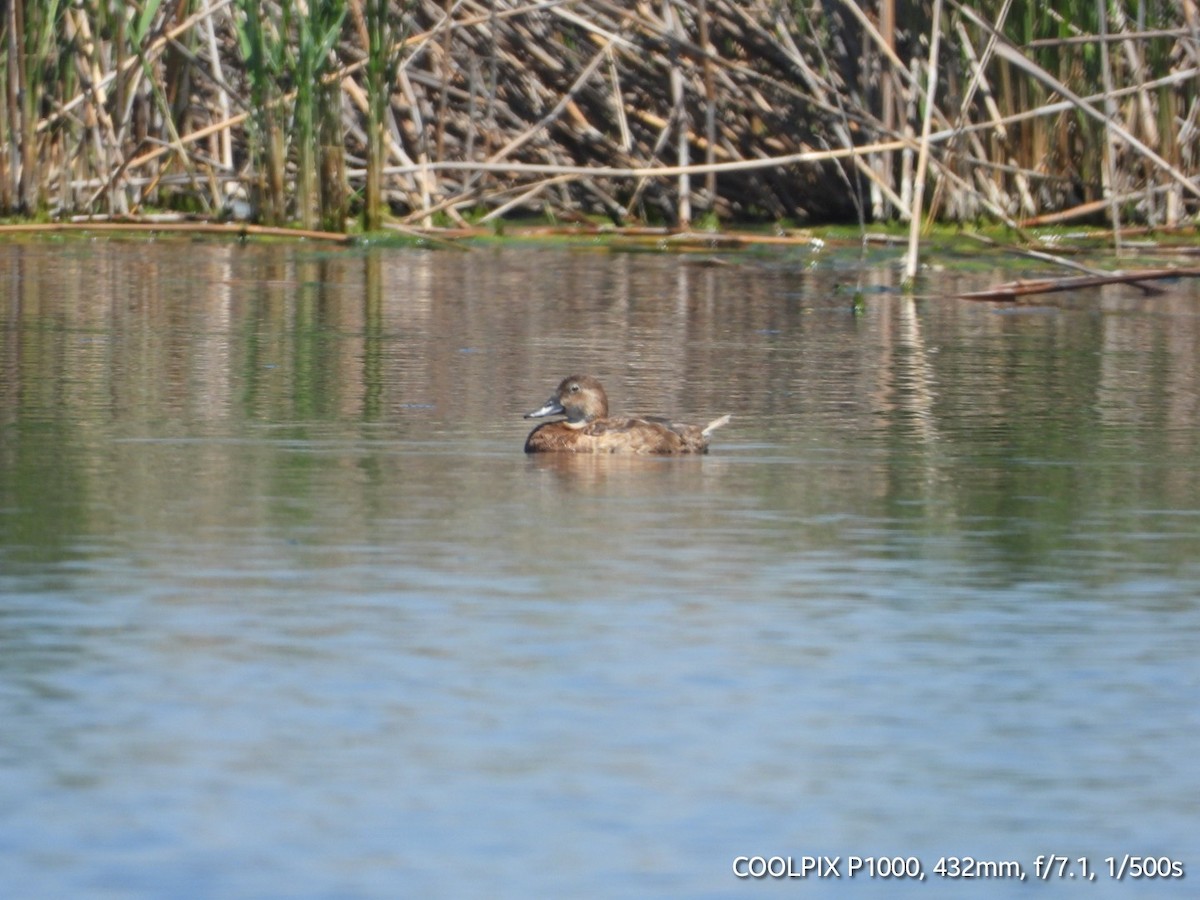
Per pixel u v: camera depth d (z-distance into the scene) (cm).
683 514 1917
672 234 4756
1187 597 1642
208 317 3394
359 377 2748
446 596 1605
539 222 4988
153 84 4550
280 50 4606
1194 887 1109
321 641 1478
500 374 2803
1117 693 1394
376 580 1652
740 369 2898
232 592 1609
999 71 4747
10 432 2295
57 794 1185
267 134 4669
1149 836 1163
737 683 1400
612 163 4941
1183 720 1340
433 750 1262
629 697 1365
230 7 4941
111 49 4812
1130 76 4731
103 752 1249
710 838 1144
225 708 1329
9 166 4669
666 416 2467
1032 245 4519
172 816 1158
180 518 1866
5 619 1522
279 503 1941
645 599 1608
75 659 1428
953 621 1562
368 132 4647
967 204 4841
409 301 3703
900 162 4931
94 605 1564
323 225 4712
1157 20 4653
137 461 2141
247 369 2808
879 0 4706
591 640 1491
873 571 1711
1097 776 1245
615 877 1091
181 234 4778
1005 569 1727
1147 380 2841
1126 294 4072
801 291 3981
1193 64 4738
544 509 1934
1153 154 4028
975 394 2692
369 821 1155
